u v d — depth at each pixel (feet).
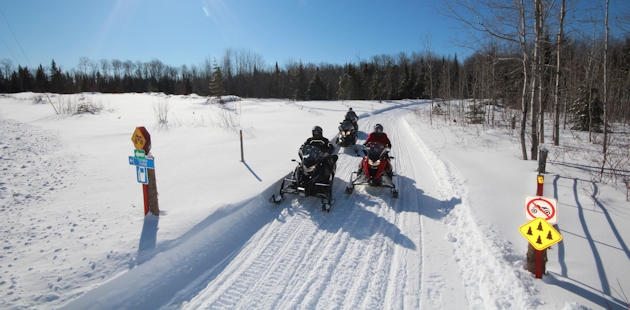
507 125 61.31
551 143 40.24
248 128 54.34
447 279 13.25
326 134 49.98
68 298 10.56
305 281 13.17
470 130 55.88
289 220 19.17
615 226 14.73
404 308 11.57
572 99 56.44
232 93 210.79
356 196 23.52
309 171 21.13
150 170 16.75
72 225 15.96
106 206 18.58
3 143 34.83
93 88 252.42
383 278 13.42
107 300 11.27
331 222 18.94
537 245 11.55
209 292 12.44
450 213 19.80
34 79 228.02
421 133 52.90
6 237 14.56
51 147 35.65
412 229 17.97
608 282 11.27
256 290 12.58
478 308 11.38
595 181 21.11
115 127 53.83
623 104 57.93
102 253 13.29
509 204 18.67
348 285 12.93
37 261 12.64
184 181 24.07
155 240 14.52
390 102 158.92
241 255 15.26
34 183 22.68
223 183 23.50
